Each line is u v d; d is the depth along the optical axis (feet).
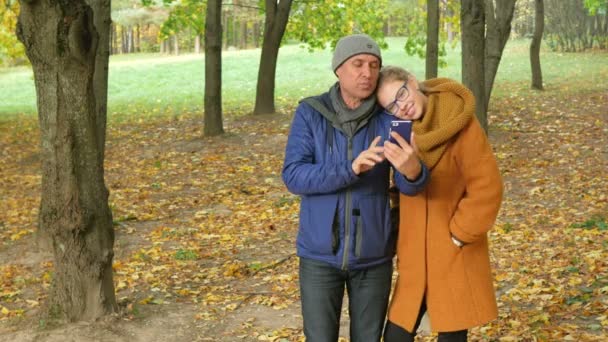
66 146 20.08
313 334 12.39
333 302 12.48
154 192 43.24
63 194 20.25
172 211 38.42
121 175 48.75
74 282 20.57
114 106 85.05
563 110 58.75
